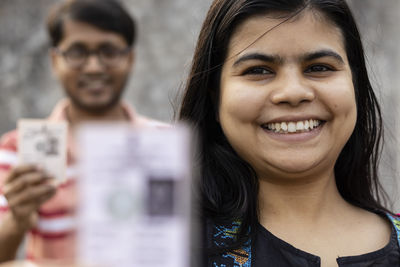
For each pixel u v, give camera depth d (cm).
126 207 59
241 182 138
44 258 160
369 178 161
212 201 139
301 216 135
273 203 137
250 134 128
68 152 142
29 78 449
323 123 129
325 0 129
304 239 132
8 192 143
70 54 195
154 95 446
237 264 130
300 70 126
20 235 149
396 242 134
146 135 59
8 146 180
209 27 140
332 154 132
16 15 454
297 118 125
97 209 59
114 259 58
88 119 201
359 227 138
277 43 124
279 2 125
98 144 59
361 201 151
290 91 122
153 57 450
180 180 59
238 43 129
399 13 455
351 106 129
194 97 146
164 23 452
